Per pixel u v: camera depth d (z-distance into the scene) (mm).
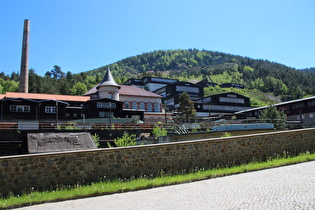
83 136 29297
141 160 15133
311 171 12617
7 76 158125
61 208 9859
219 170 15297
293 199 8172
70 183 13562
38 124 42906
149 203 9500
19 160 12922
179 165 15930
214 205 8398
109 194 11969
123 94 75875
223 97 104750
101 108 58844
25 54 70188
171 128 41281
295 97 179625
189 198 9703
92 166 14094
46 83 127312
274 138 18750
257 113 74938
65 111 56500
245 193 9586
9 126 38750
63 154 13680
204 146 16766
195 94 127000
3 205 10562
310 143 19875
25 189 12742
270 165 15625
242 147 17719
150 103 79688
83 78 179875
